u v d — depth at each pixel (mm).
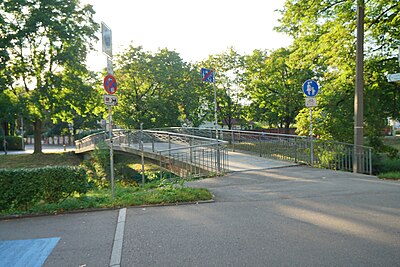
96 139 26281
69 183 7094
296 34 16219
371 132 14188
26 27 25812
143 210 6371
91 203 6832
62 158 30859
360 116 10961
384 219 5242
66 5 28031
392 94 15062
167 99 33094
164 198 6902
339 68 14781
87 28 29469
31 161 29250
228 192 7715
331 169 11188
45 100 28000
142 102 32406
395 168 12250
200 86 35344
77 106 29281
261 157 14883
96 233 5152
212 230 5008
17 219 6262
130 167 22891
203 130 21391
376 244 4215
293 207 6145
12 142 51281
